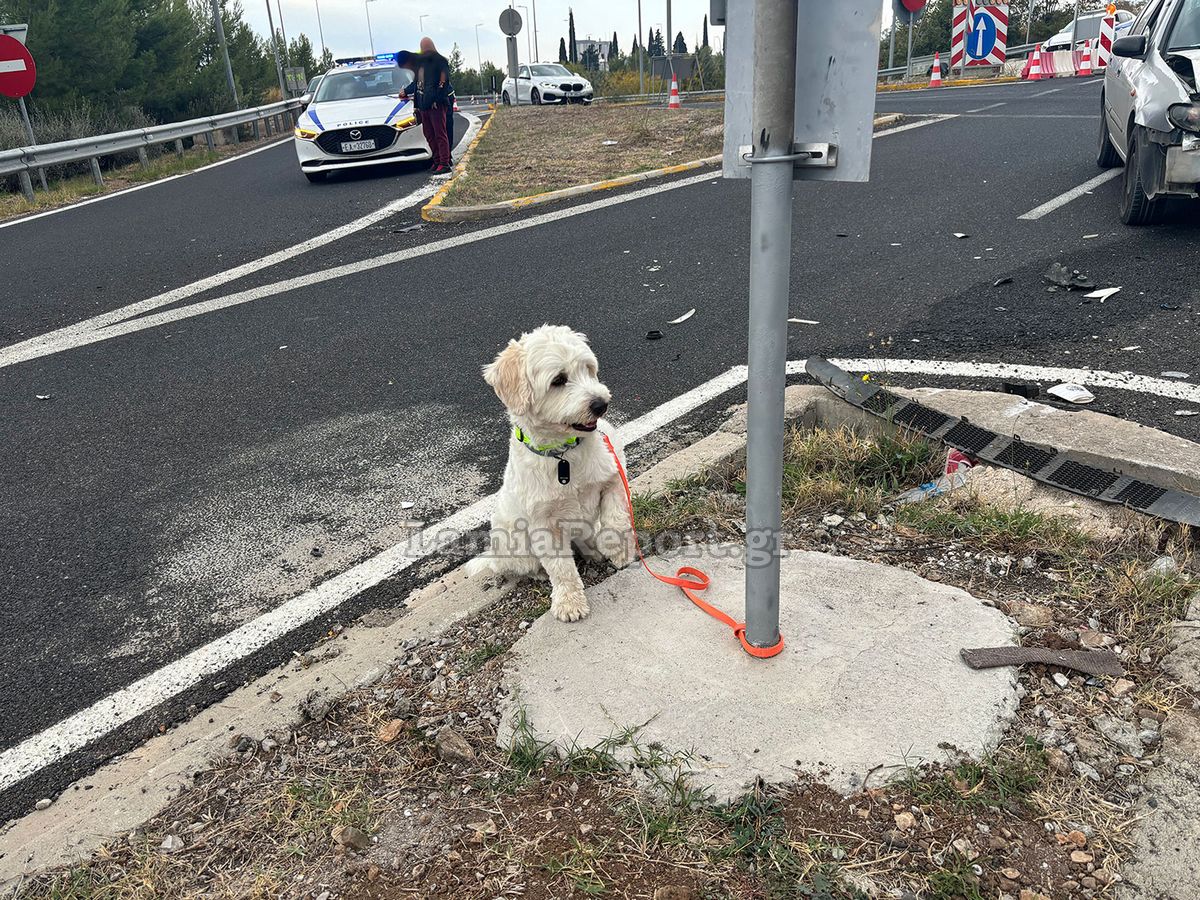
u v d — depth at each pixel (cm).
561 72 3262
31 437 514
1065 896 182
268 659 312
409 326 657
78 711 295
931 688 234
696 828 204
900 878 188
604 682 253
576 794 219
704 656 258
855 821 201
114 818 233
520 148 1538
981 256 680
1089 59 2308
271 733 259
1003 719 224
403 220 1023
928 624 260
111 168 1923
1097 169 935
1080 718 225
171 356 632
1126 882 183
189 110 2611
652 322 617
